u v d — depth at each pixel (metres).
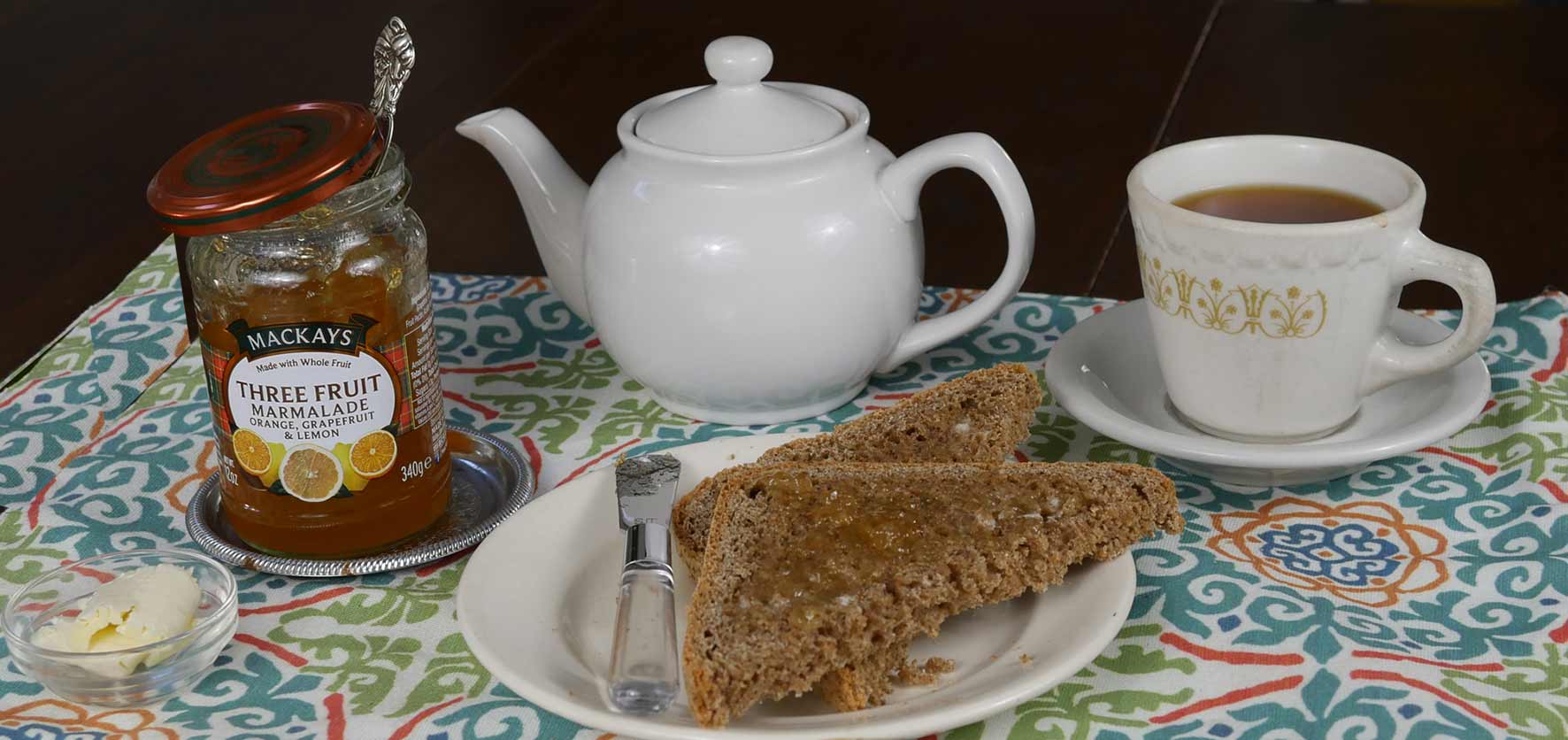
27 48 1.72
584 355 1.00
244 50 1.67
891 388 0.96
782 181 0.89
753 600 0.77
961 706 0.73
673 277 0.89
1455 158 1.35
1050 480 0.81
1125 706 0.77
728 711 0.74
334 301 0.80
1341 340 0.85
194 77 1.61
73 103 1.57
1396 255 0.84
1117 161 1.37
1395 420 0.88
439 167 1.36
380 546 0.84
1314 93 1.50
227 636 0.79
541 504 0.83
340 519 0.82
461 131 0.95
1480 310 0.83
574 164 1.37
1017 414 0.87
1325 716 0.76
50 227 1.33
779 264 0.88
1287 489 0.88
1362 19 1.68
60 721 0.77
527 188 0.95
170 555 0.82
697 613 0.76
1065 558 0.79
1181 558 0.84
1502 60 1.56
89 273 1.25
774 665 0.74
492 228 1.25
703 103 0.90
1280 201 0.88
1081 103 1.50
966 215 1.36
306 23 1.74
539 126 1.45
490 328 1.02
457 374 0.98
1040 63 1.60
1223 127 1.43
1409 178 0.85
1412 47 1.61
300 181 0.78
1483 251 1.21
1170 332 0.87
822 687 0.77
